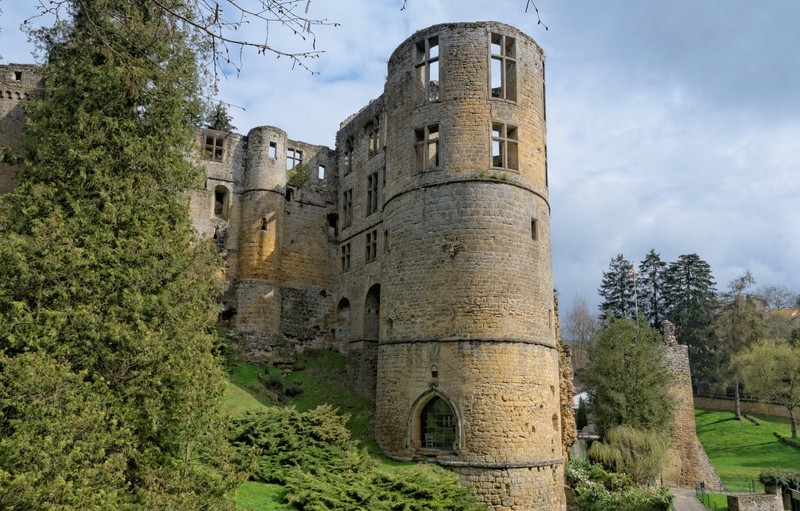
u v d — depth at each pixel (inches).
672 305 3405.5
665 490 1280.8
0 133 1229.7
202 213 1481.3
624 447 1444.4
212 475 600.1
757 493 1440.7
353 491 703.7
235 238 1507.1
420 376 1018.7
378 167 1413.6
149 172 730.2
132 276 597.6
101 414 489.4
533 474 974.4
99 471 473.4
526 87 1133.1
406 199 1112.2
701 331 3117.6
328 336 1552.7
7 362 470.9
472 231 1040.8
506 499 938.7
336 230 1628.9
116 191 673.6
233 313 1455.5
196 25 292.7
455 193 1061.1
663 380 1755.7
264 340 1429.6
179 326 614.5
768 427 2514.8
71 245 582.2
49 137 709.9
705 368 3056.1
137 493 515.2
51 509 405.1
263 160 1529.3
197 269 685.9
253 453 717.9
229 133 1555.1
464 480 946.1
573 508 1251.2
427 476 825.5
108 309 579.2
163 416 565.0
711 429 2566.4
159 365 570.3
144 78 615.8
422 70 1175.0
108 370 558.3
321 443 853.2
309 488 698.8
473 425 966.4
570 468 1327.5
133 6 628.7
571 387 1365.7
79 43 735.1
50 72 781.9
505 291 1026.1
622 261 3631.9
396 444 1022.4
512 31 1136.2
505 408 977.5
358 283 1453.0
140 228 653.3
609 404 1713.8
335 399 1295.5
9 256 552.7
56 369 493.0
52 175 682.8
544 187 1146.0
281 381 1294.3
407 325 1056.2
